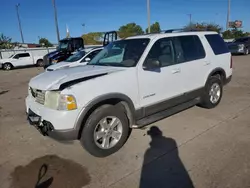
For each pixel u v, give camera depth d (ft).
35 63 72.74
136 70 12.19
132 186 9.14
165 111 14.11
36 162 11.27
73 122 10.17
